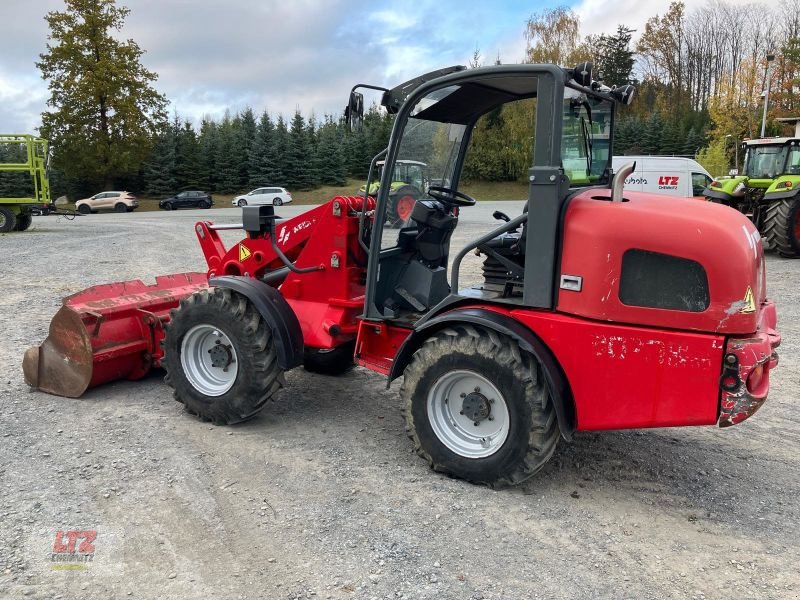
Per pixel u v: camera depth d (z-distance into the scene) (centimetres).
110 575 281
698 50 6056
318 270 459
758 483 380
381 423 464
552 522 332
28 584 274
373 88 427
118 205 3725
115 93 4166
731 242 304
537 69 329
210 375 455
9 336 678
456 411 377
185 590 272
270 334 430
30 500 341
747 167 1420
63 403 488
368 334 431
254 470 383
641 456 416
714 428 465
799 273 1053
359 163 4928
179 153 4762
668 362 315
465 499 353
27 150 1939
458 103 413
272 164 4812
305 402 507
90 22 4084
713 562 299
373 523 327
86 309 496
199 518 328
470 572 288
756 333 316
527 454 345
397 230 431
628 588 279
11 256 1344
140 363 530
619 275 321
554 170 326
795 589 279
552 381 334
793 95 3747
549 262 335
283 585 277
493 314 354
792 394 529
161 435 431
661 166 1950
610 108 415
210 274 543
